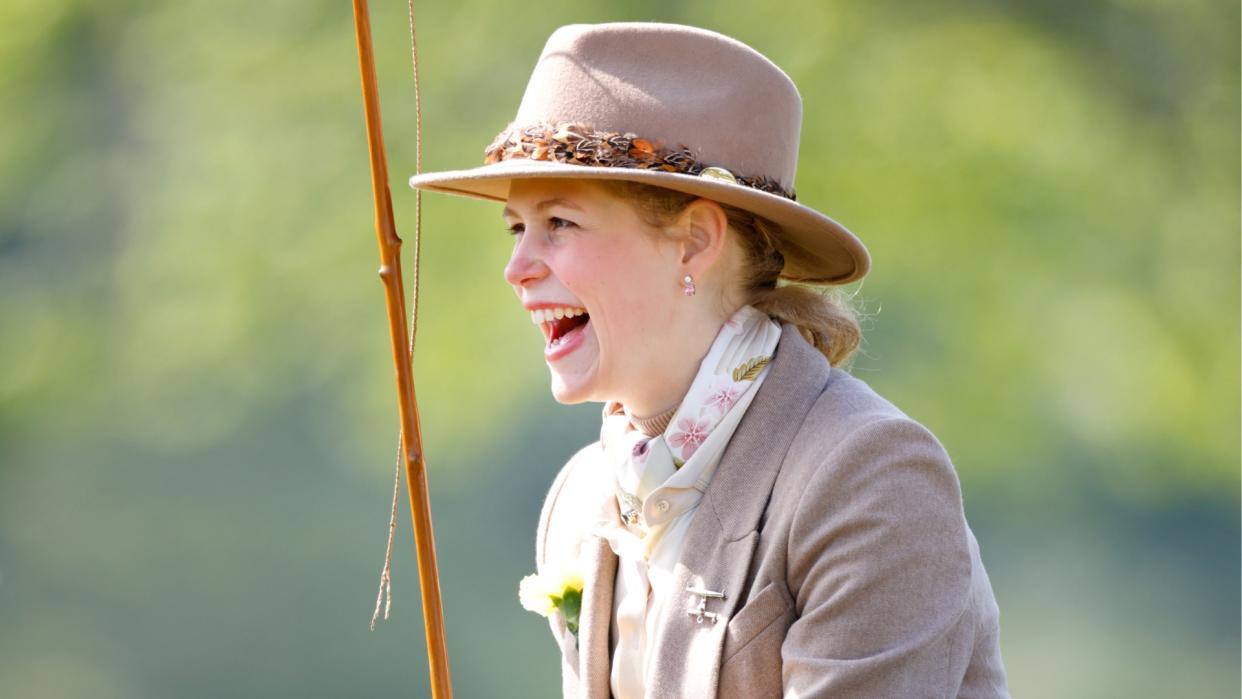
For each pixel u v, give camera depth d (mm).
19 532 51375
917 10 30047
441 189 8422
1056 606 54938
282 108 34625
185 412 42375
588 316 8133
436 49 32688
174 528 53469
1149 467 34812
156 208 37312
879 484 7469
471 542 56688
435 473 50531
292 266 34781
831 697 7273
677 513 8039
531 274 8008
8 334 41750
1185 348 30766
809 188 29250
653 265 7934
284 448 53406
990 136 29188
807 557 7547
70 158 39000
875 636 7328
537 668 55688
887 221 29359
